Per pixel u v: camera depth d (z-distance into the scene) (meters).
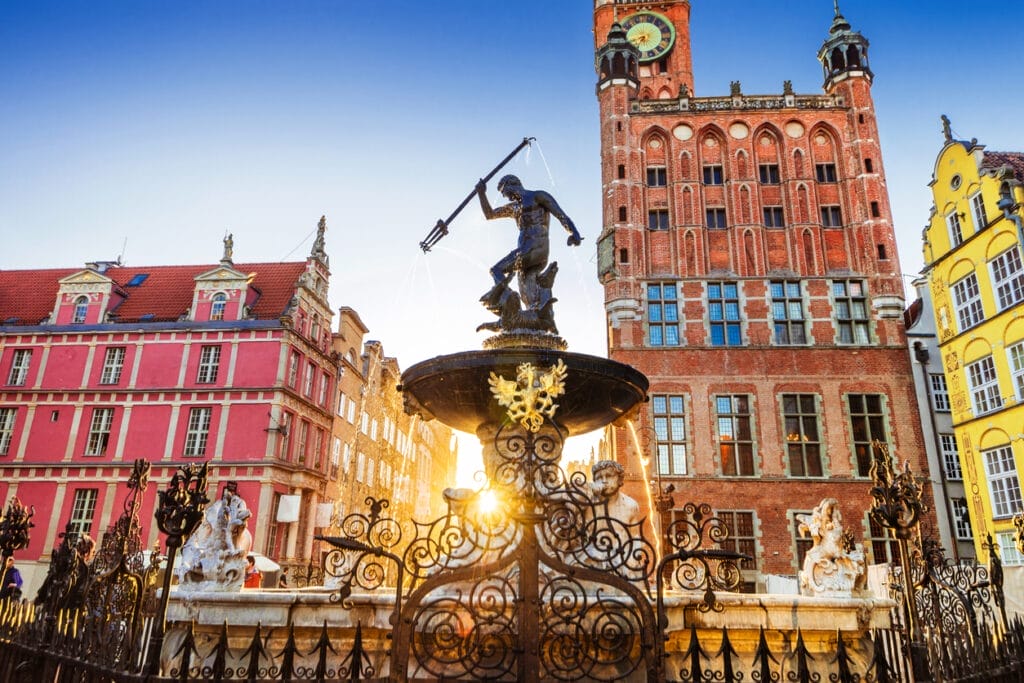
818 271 30.61
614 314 30.48
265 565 20.02
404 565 5.77
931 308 31.56
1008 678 4.95
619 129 33.03
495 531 8.04
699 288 30.69
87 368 36.16
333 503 41.84
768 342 29.67
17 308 39.47
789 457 28.19
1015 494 24.14
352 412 46.16
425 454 71.19
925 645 6.68
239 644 7.11
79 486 33.94
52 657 5.83
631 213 31.69
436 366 8.78
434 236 10.24
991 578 8.45
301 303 38.22
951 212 28.00
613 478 8.79
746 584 26.06
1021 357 24.11
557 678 5.52
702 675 5.38
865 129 32.19
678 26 44.66
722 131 32.91
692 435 28.44
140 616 6.48
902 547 6.64
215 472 33.66
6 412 35.81
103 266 42.62
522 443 8.80
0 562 8.24
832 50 33.88
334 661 7.09
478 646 5.55
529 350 8.42
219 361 35.88
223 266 37.81
